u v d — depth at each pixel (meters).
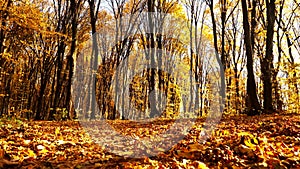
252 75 12.34
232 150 3.81
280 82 13.71
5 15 12.05
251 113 12.14
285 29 20.73
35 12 12.46
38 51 21.98
